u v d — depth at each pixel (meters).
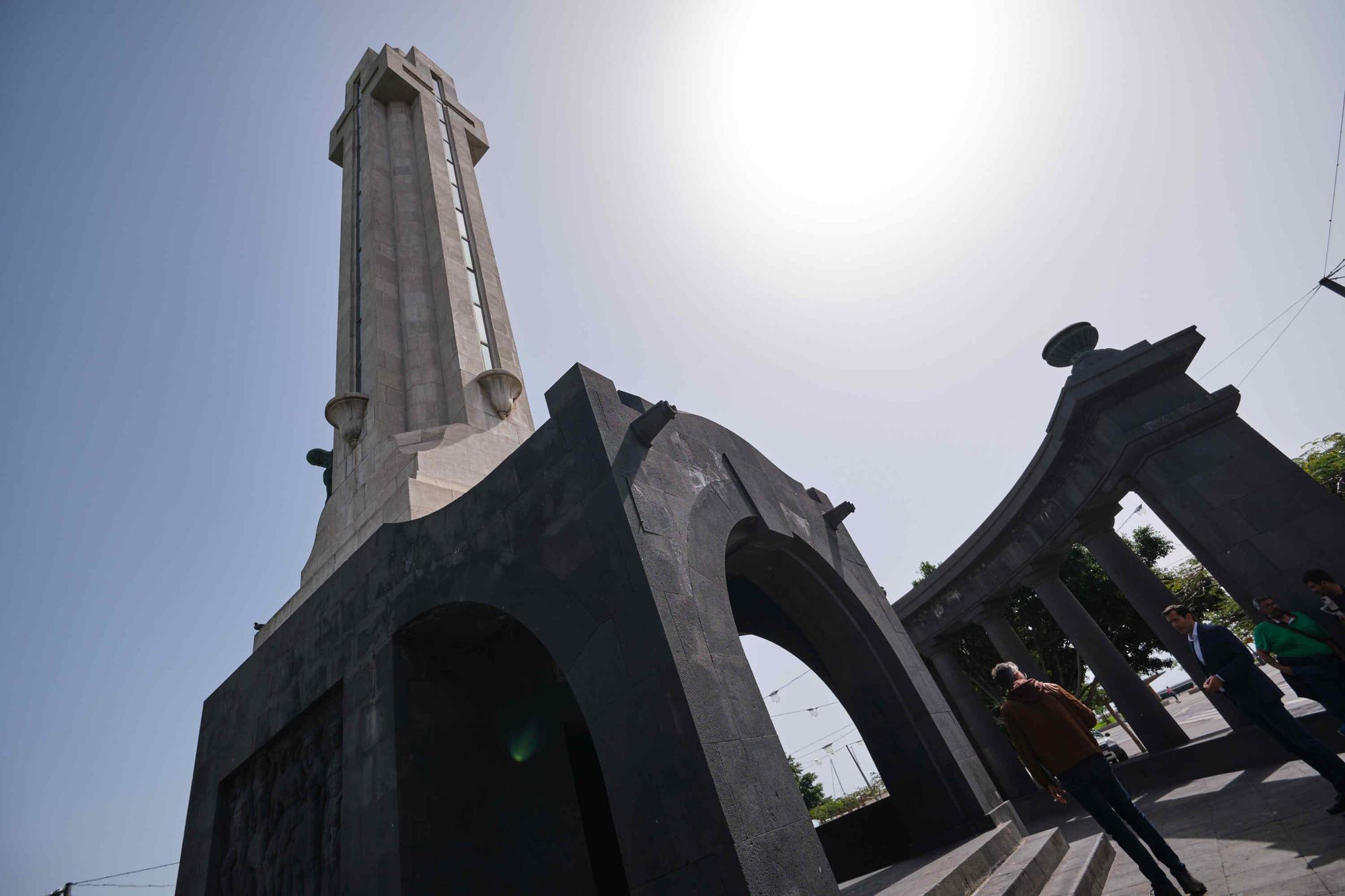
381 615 8.53
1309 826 5.79
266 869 9.13
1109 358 11.48
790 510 10.12
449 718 7.95
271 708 10.36
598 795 9.24
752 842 5.06
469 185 21.23
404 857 6.72
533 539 7.16
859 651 10.03
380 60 22.39
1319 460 23.56
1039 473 13.57
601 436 6.94
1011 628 16.62
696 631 6.18
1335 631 8.69
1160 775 12.10
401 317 16.28
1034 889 6.21
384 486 11.81
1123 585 12.99
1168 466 10.48
